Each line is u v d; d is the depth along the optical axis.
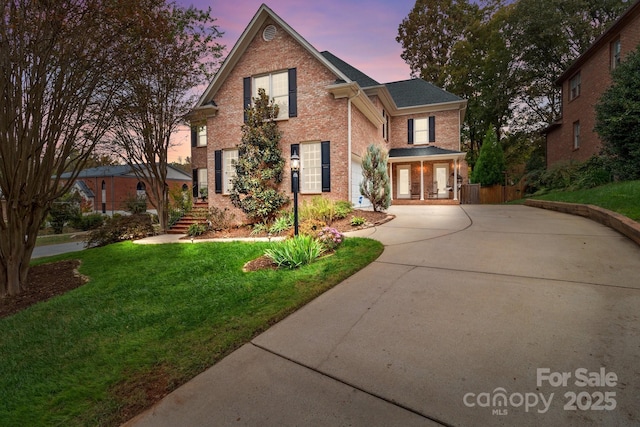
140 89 10.91
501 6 24.55
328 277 4.65
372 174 11.16
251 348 2.92
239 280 5.12
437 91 19.67
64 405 2.38
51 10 5.42
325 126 11.58
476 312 3.22
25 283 6.39
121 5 5.90
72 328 3.92
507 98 23.80
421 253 5.59
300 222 9.87
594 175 11.85
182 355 2.90
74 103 6.40
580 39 20.97
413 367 2.43
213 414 2.12
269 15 11.99
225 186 13.39
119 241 11.88
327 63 11.26
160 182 13.73
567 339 2.64
